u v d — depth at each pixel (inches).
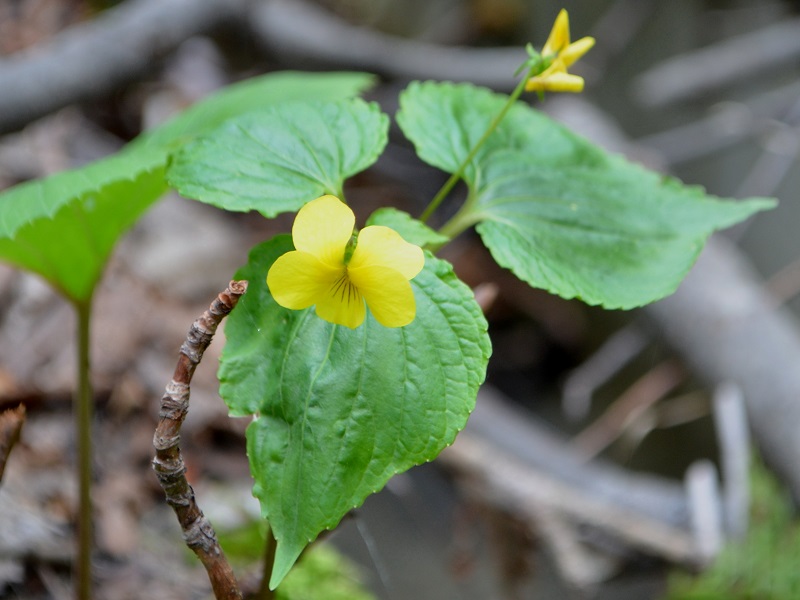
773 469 24.8
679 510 21.7
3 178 28.5
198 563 17.5
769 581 19.3
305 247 11.6
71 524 17.3
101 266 15.0
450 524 21.7
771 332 27.0
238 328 12.2
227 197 12.5
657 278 13.2
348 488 12.0
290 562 11.9
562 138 14.2
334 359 12.1
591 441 29.1
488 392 26.0
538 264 13.1
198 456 20.3
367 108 13.1
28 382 20.9
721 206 13.9
